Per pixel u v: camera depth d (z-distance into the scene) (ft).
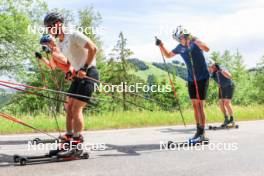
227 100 27.76
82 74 14.05
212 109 41.96
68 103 14.67
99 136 22.53
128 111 39.09
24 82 106.52
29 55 104.01
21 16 106.01
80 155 14.52
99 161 13.98
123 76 168.25
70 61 14.60
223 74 28.17
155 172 12.08
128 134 23.70
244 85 232.94
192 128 27.99
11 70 105.60
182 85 166.81
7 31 101.71
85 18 130.11
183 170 12.40
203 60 18.39
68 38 14.14
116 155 15.44
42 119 30.22
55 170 12.32
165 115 34.81
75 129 14.46
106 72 163.22
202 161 14.02
